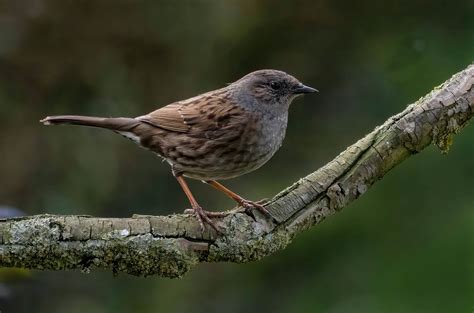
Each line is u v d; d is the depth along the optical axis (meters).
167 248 6.55
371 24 14.02
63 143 13.75
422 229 12.52
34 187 13.59
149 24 13.85
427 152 12.90
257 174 14.03
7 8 13.73
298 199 7.03
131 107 13.87
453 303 11.59
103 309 13.66
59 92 13.85
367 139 7.34
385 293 11.98
